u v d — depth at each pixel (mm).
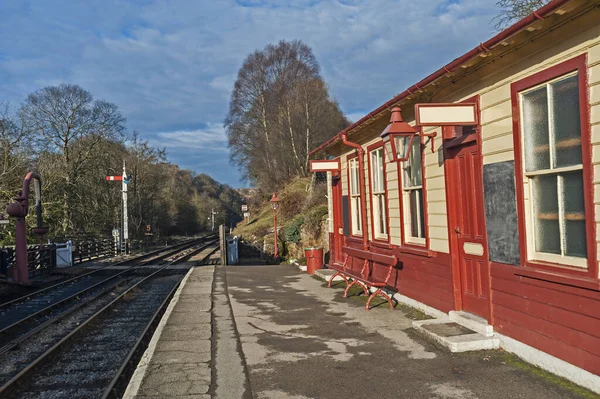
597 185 4059
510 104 5164
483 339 5461
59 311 11266
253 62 47062
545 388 4285
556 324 4543
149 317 10273
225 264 20516
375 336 6309
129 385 4773
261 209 49500
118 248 29141
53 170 31938
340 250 12867
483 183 5688
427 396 4285
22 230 15266
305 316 7750
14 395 5684
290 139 43031
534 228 4938
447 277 6680
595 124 4070
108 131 37062
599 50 4012
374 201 9766
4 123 27422
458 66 5520
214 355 5727
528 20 4309
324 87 44469
